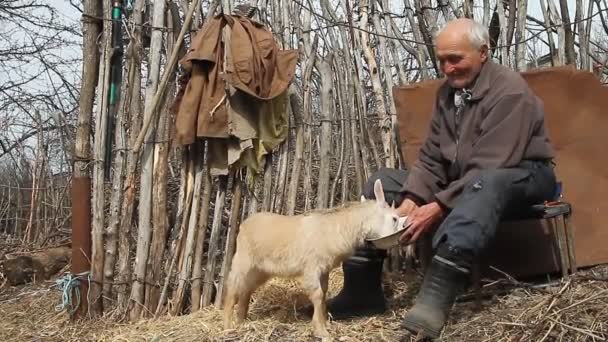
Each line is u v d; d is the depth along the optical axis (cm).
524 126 383
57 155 787
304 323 429
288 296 482
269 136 483
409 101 511
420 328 355
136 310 477
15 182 844
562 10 605
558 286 418
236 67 447
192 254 485
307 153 542
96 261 479
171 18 498
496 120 383
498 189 364
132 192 480
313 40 575
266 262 417
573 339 349
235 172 488
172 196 618
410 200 426
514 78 391
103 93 479
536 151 396
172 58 471
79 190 480
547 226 463
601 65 632
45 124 881
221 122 457
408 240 402
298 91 623
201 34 461
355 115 559
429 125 455
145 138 480
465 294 437
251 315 459
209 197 486
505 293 434
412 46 662
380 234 410
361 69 557
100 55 486
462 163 402
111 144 491
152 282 481
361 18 559
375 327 408
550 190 411
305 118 534
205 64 462
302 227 409
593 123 489
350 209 415
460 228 354
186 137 458
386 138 548
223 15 466
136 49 482
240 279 427
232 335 412
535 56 724
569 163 486
